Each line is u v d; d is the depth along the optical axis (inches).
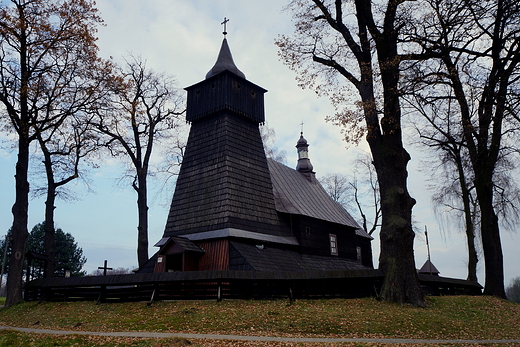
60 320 717.3
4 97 916.0
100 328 642.8
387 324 660.7
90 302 838.5
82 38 969.5
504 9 840.3
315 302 804.6
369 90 897.5
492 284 970.1
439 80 839.1
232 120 1202.6
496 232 994.7
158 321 665.0
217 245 1050.1
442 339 611.8
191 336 564.4
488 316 775.7
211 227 1080.8
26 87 910.4
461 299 874.1
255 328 621.0
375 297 822.5
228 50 1330.0
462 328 677.3
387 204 833.5
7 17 880.3
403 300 784.3
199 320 659.4
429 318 705.6
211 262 1044.5
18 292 896.3
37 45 935.7
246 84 1273.4
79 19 971.3
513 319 781.9
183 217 1162.6
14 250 905.5
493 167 995.9
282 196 1310.3
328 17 942.4
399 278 796.6
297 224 1282.0
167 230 1186.0
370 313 717.3
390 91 843.4
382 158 859.4
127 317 706.8
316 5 951.0
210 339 543.5
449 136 1035.3
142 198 1294.3
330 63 946.7
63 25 962.7
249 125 1266.0
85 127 1120.8
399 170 845.8
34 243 2276.1
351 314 706.8
